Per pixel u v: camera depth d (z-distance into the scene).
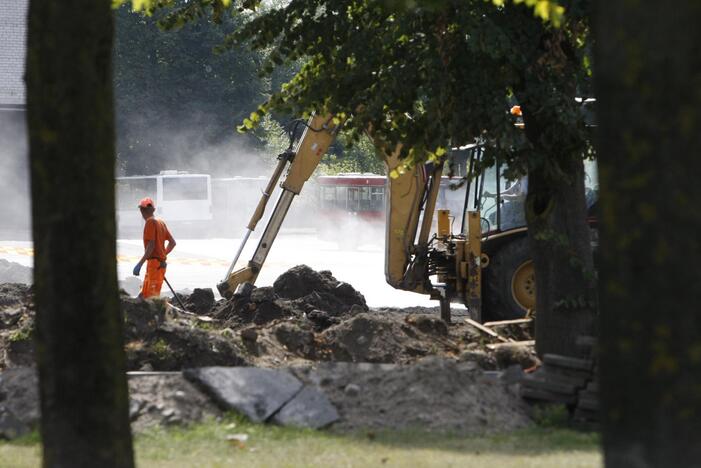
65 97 16.34
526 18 35.78
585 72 36.47
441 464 22.30
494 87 35.84
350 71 38.28
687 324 12.68
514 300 53.81
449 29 35.41
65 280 16.77
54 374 17.03
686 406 12.70
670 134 12.59
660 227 12.70
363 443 25.31
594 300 36.94
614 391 13.16
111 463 17.17
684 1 12.49
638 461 12.95
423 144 37.31
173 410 27.44
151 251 54.59
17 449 25.14
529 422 28.50
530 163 35.59
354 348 39.50
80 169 16.50
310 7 39.69
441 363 29.64
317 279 56.16
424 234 55.53
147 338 36.84
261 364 37.31
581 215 37.00
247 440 25.45
